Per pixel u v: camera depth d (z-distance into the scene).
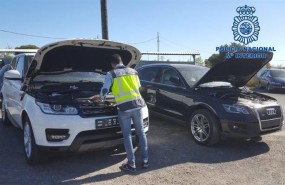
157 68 8.38
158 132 7.57
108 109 5.24
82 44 5.54
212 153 6.08
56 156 5.68
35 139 4.98
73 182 4.63
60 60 5.87
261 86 21.42
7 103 7.23
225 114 6.18
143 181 4.71
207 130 6.50
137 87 5.20
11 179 4.69
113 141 5.20
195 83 7.27
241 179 4.86
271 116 6.36
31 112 5.07
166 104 7.66
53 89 5.77
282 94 18.50
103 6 13.38
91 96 5.63
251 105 6.26
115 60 5.21
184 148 6.36
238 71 7.21
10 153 5.87
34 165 5.26
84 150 5.04
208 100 6.51
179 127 8.05
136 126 5.19
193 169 5.23
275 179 4.88
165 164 5.44
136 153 5.98
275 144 6.73
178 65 8.02
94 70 6.59
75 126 4.87
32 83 5.89
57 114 4.89
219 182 4.73
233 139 7.02
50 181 4.65
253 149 6.38
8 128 7.74
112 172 5.03
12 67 7.47
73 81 6.34
